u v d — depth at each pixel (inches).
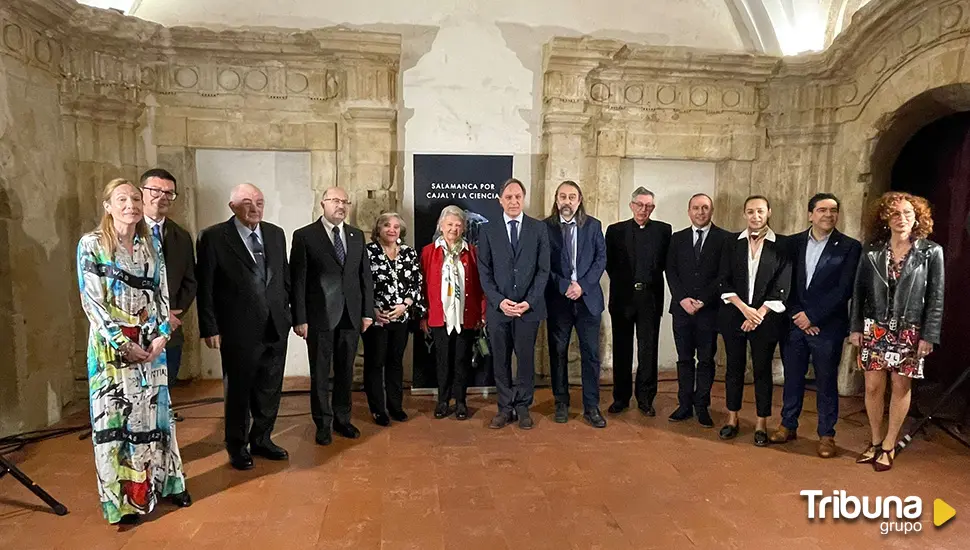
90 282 102.3
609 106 207.5
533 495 121.4
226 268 127.3
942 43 163.3
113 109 181.0
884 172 199.5
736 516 114.0
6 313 150.6
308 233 145.6
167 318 112.2
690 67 203.8
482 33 201.9
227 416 131.4
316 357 146.4
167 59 188.2
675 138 210.5
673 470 134.3
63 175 173.5
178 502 115.7
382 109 191.9
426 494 121.3
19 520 110.4
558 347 164.2
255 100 193.8
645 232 167.3
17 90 152.9
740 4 205.9
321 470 132.6
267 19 192.1
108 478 105.7
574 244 162.6
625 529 108.7
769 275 146.4
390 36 187.5
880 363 134.6
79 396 180.1
